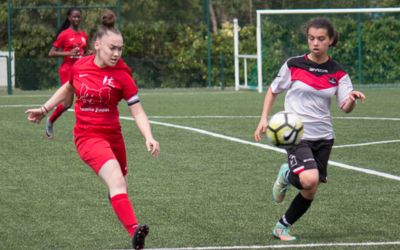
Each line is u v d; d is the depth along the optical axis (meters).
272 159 25.45
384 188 20.64
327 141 15.50
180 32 61.22
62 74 35.81
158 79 60.81
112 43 13.90
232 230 16.22
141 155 26.36
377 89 56.53
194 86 61.19
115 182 13.69
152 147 13.76
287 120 14.94
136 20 60.88
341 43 58.09
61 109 27.11
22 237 15.80
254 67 59.72
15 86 58.62
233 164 24.50
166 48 60.97
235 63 57.56
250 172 23.11
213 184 21.27
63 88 15.01
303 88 15.38
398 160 25.16
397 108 41.94
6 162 24.97
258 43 54.69
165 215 17.66
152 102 46.81
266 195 19.80
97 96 14.16
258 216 17.50
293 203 15.27
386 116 38.06
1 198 19.61
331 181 21.66
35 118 15.19
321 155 15.51
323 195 19.77
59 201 19.22
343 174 22.73
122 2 60.22
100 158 13.88
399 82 58.25
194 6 61.62
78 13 36.25
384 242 15.06
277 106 44.12
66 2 59.34
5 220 17.30
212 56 61.06
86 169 23.64
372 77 58.22
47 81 58.75
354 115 38.59
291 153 15.04
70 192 20.28
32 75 58.53
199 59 60.94
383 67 58.19
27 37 59.62
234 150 27.38
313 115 15.41
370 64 58.22
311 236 15.66
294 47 57.56
